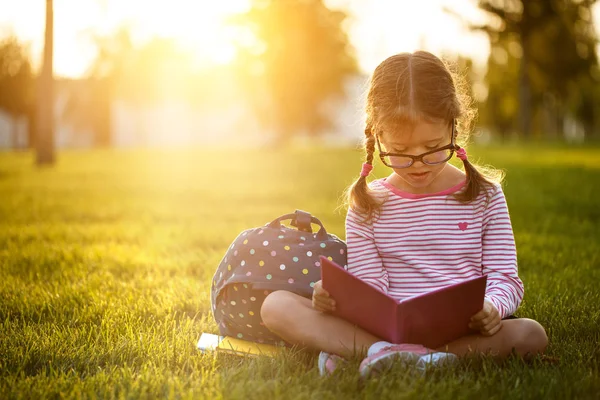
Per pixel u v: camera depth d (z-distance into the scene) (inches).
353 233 111.8
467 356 99.0
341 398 85.4
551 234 262.8
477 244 107.3
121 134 2628.0
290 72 1723.7
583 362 103.0
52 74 741.9
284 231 113.8
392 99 99.4
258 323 110.0
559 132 2012.8
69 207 367.6
